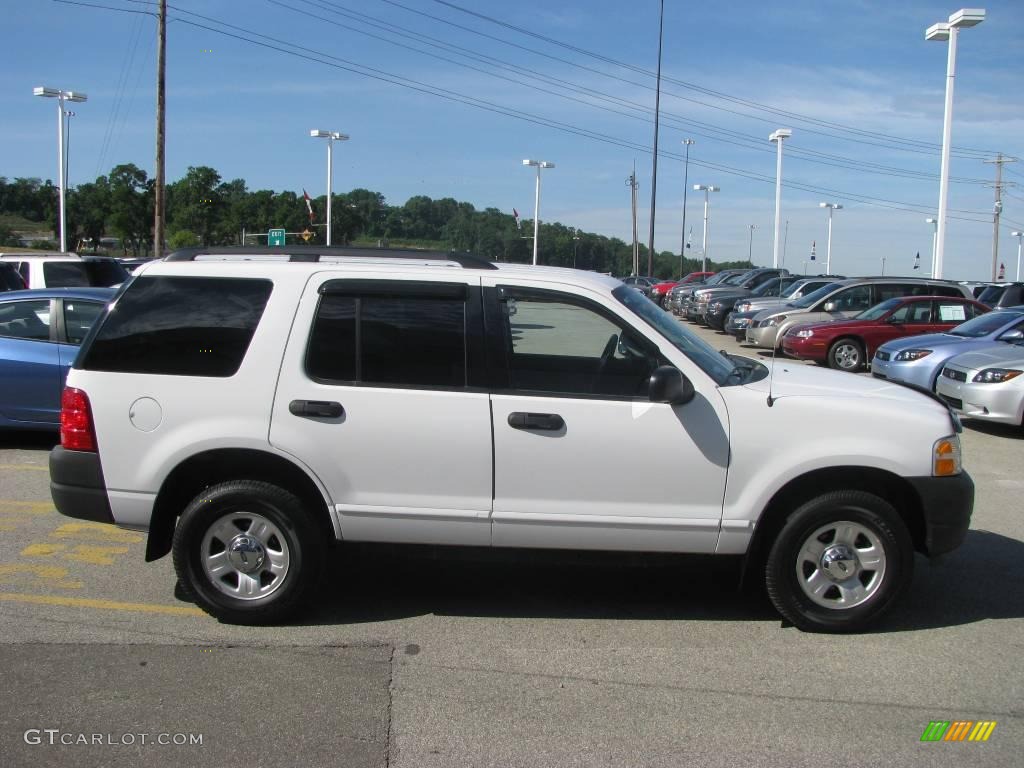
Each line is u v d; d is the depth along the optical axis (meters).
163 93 26.25
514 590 5.18
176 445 4.43
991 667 4.21
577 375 4.48
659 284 43.28
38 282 14.85
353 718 3.65
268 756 3.36
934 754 3.45
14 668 4.06
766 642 4.48
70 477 4.52
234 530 4.54
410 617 4.75
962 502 4.48
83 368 4.54
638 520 4.40
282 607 4.53
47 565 5.48
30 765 3.28
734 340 23.80
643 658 4.28
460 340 4.45
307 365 4.45
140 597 4.97
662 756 3.40
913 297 17.27
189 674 4.03
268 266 4.56
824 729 3.62
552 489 4.40
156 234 26.69
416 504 4.44
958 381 10.54
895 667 4.20
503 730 3.58
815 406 4.41
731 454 4.38
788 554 4.48
